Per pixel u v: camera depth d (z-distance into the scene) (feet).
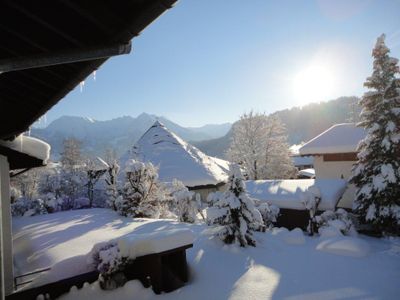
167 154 80.48
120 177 69.82
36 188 111.65
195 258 27.94
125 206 49.42
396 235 42.01
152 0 5.41
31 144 22.11
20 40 7.89
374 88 47.78
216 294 21.04
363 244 32.09
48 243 31.83
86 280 21.09
